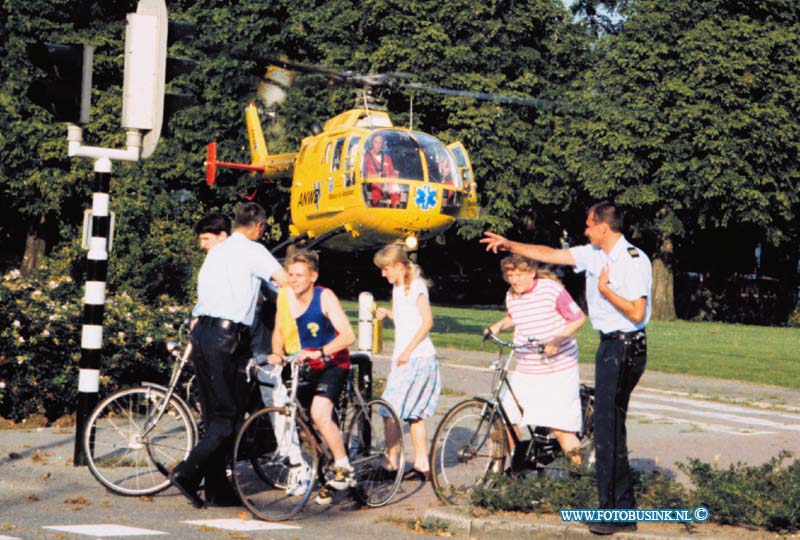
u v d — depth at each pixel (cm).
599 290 742
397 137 2242
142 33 956
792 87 4219
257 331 927
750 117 4209
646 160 4362
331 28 4269
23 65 4144
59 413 1254
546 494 792
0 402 1212
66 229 1794
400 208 2198
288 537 741
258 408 874
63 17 4212
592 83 4450
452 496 860
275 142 4241
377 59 4241
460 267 5481
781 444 1323
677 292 5131
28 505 810
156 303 1764
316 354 824
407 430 1277
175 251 1817
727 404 1756
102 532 720
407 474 973
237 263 832
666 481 818
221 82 4241
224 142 4294
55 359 1246
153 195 1850
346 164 2248
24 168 4181
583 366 2198
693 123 4225
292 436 824
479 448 877
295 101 4178
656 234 4638
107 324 1295
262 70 4253
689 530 748
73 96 927
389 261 945
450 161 2280
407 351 938
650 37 4325
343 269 5475
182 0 4466
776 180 4325
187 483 816
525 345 885
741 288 5144
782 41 4216
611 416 745
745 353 2711
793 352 2811
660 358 2478
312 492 895
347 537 751
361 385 926
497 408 886
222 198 4447
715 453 1224
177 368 874
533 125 4606
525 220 4831
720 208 4381
